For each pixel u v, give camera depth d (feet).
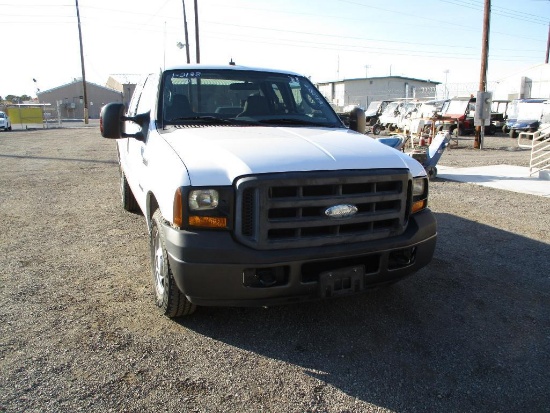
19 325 11.93
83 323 12.09
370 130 95.14
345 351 11.10
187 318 12.46
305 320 12.55
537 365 10.68
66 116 225.97
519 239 20.30
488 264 17.16
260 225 9.88
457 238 20.35
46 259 16.92
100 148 60.85
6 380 9.61
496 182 35.19
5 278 15.05
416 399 9.42
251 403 9.16
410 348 11.29
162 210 11.10
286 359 10.70
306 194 10.17
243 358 10.70
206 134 12.39
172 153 11.34
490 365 10.64
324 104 16.35
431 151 36.47
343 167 10.50
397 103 94.32
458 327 12.37
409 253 11.80
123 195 23.99
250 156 10.43
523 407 9.25
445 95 131.85
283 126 14.12
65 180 34.47
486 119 63.26
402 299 13.99
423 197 12.21
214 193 10.02
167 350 10.92
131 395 9.27
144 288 14.37
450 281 15.47
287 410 8.99
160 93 14.62
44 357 10.49
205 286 10.04
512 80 126.93
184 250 9.96
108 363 10.32
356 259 11.04
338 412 8.99
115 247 18.33
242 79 15.62
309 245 10.28
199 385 9.66
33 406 8.85
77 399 9.09
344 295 10.84
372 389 9.70
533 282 15.55
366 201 10.64
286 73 16.81
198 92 14.88
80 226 21.40
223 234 10.05
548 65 118.73
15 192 29.63
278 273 10.24
